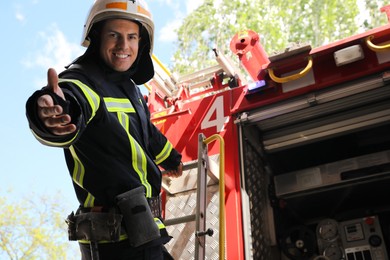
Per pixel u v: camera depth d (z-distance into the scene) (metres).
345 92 2.95
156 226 1.45
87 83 1.52
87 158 1.47
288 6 11.21
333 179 3.31
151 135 1.89
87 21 1.68
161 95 3.90
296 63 3.07
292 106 3.06
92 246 1.43
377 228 3.25
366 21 10.62
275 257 3.27
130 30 1.67
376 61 2.91
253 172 3.20
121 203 1.42
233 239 2.80
